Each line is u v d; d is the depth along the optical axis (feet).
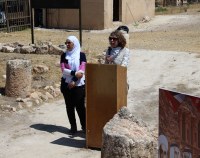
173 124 15.15
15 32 80.38
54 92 38.86
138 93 40.47
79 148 27.30
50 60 47.14
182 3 142.31
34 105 35.88
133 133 21.50
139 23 97.50
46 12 91.50
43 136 29.43
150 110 36.06
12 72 36.52
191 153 14.39
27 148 27.43
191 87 41.24
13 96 36.78
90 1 87.97
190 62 47.85
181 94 14.69
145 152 20.97
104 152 21.45
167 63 48.37
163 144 15.81
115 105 25.98
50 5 53.21
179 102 14.80
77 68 28.27
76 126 29.89
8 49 51.34
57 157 25.95
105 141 21.35
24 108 34.94
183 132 14.71
